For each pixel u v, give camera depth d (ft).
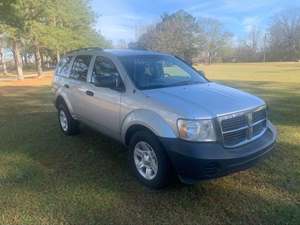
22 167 16.70
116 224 11.52
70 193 13.75
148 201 13.04
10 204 12.89
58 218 11.91
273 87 52.90
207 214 12.06
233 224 11.43
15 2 53.72
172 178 13.61
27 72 159.94
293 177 15.07
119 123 15.79
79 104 19.69
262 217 11.80
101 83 16.30
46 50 115.75
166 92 14.58
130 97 15.01
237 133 12.98
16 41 85.15
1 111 32.81
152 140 13.50
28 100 40.68
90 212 12.29
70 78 21.06
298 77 81.71
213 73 110.11
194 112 12.46
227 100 13.71
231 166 12.35
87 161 17.37
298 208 12.34
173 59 18.85
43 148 19.69
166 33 280.10
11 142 21.18
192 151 12.13
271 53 337.11
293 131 22.86
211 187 14.14
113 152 18.71
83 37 114.52
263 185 14.29
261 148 13.41
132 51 18.60
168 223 11.55
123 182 14.75
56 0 89.81
